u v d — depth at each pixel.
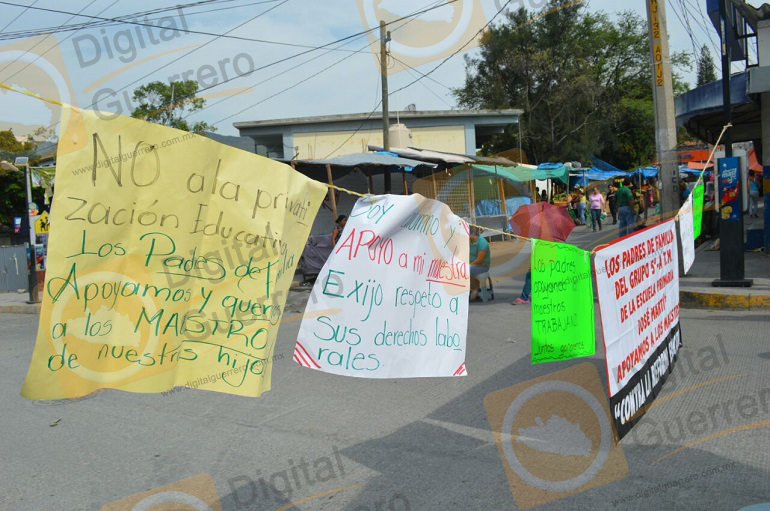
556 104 33.44
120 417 5.68
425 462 4.41
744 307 9.02
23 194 20.03
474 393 5.90
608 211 33.25
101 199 2.08
